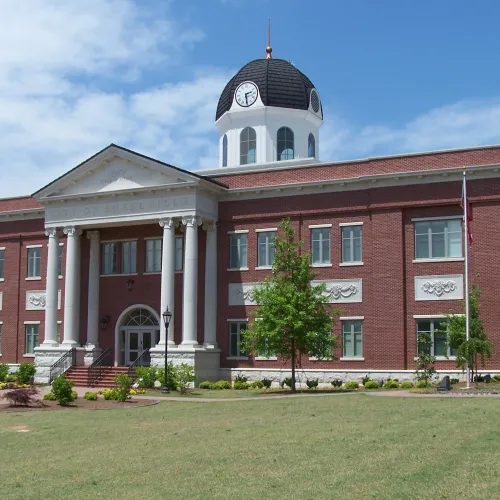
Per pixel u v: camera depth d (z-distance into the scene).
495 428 19.00
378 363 39.41
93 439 20.09
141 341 46.47
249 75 52.56
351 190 41.22
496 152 38.19
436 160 39.31
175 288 45.16
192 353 41.12
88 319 47.19
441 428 19.27
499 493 12.37
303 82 52.78
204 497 12.74
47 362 45.62
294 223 42.41
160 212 43.22
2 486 14.32
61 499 13.03
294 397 31.25
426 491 12.55
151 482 14.13
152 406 29.38
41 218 50.25
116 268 47.50
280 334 35.69
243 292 43.34
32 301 50.00
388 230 39.84
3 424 23.89
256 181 43.91
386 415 22.59
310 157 52.91
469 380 33.84
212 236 44.09
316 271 41.56
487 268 37.59
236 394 35.81
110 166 44.97
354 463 15.06
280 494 12.77
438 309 38.50
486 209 37.91
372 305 39.97
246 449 17.31
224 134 53.34
